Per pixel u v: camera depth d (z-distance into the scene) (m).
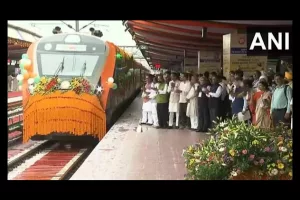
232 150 6.01
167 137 12.87
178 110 15.14
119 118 18.78
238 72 11.42
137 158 9.68
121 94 17.86
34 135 12.16
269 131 6.50
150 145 11.42
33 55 13.19
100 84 13.09
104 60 13.41
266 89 9.80
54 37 13.56
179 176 7.80
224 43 15.90
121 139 12.58
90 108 12.36
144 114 16.69
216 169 6.00
